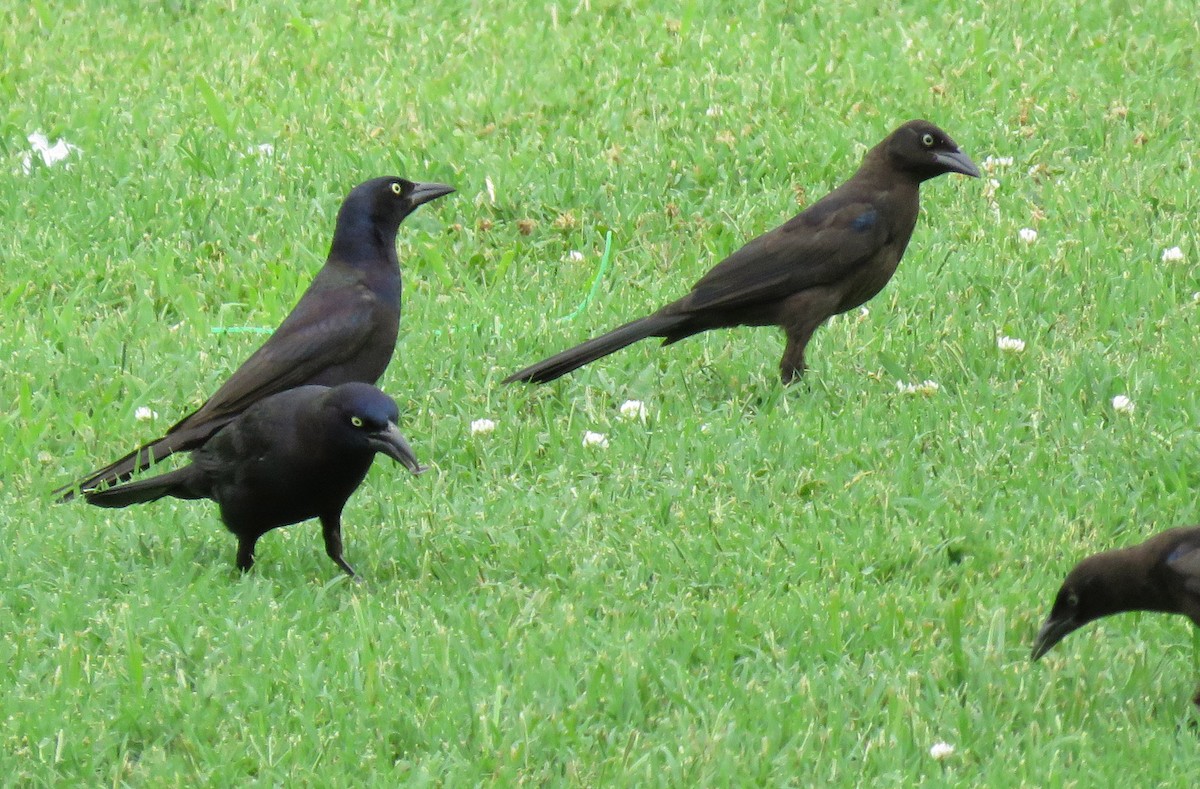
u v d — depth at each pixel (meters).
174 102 17.31
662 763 7.93
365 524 10.45
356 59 18.55
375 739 8.06
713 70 17.78
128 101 17.36
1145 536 10.18
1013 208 15.32
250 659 8.77
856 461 11.12
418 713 8.20
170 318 13.74
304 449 9.22
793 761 7.85
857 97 17.30
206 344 13.03
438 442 11.43
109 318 13.42
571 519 10.40
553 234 15.07
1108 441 11.16
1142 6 19.41
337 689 8.43
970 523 10.18
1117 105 17.06
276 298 13.70
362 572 9.91
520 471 11.17
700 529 10.19
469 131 16.75
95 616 9.16
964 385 12.17
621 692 8.36
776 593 9.51
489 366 12.71
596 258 14.67
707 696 8.42
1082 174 15.73
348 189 15.63
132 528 10.30
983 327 12.95
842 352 12.87
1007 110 16.98
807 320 12.29
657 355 12.93
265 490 9.36
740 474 10.85
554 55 18.45
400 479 11.02
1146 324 12.93
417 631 9.03
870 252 12.41
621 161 15.99
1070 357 12.45
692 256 14.59
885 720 8.25
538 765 7.93
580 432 11.55
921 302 13.61
